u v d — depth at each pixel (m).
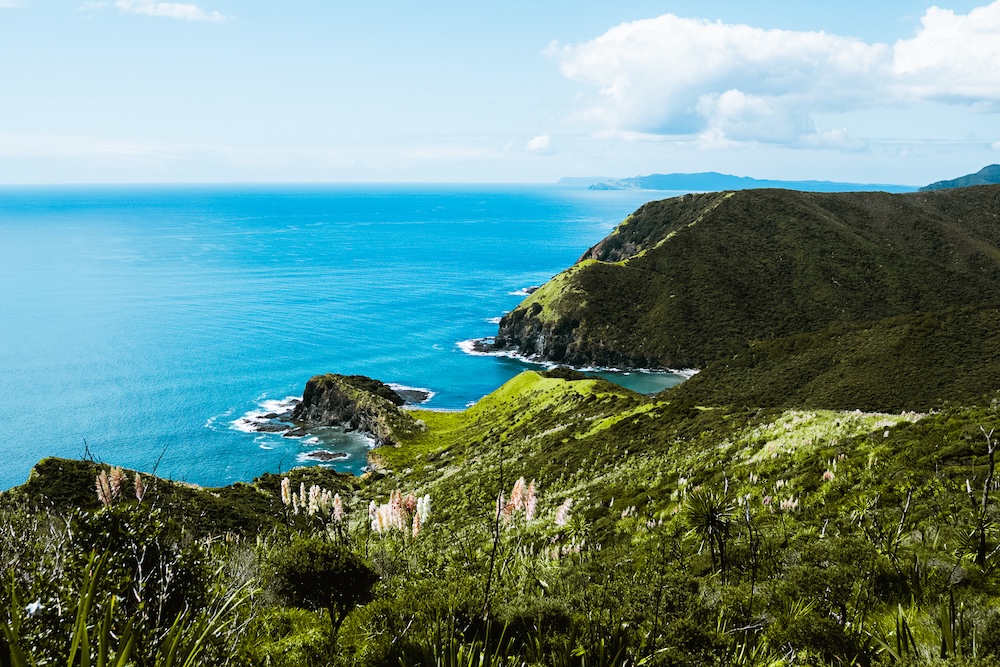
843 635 7.84
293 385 123.62
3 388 114.94
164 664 4.48
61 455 86.69
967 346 87.19
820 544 11.29
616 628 7.58
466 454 83.88
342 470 87.44
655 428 61.69
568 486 51.03
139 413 104.88
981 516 13.22
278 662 8.38
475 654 7.04
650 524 20.67
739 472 33.25
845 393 84.81
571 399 93.06
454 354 157.38
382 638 7.86
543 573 10.50
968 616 8.86
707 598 9.28
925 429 29.53
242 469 85.88
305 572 9.62
